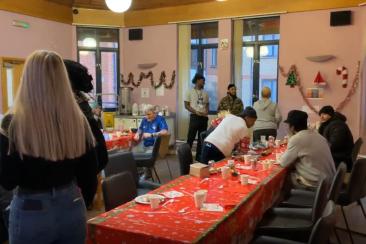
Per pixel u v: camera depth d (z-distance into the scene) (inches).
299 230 103.0
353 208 181.6
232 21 301.6
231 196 99.9
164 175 239.3
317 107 269.3
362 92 251.0
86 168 67.2
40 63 59.5
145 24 337.1
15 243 61.3
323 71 266.1
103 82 346.3
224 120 168.7
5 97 272.8
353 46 255.1
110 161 132.2
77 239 66.0
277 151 181.0
